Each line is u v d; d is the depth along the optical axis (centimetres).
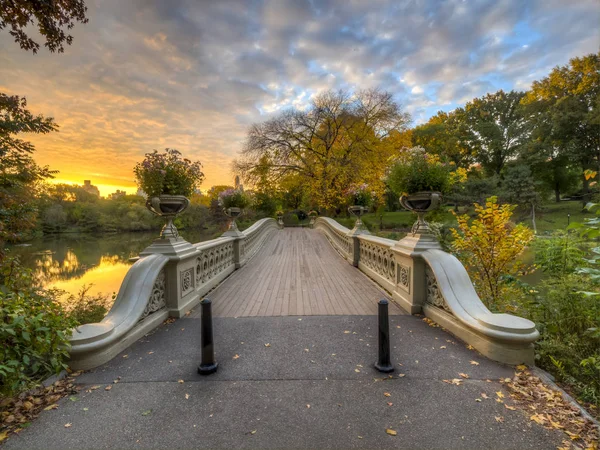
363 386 240
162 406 217
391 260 541
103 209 4175
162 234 427
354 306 462
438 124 4184
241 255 832
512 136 4019
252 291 561
